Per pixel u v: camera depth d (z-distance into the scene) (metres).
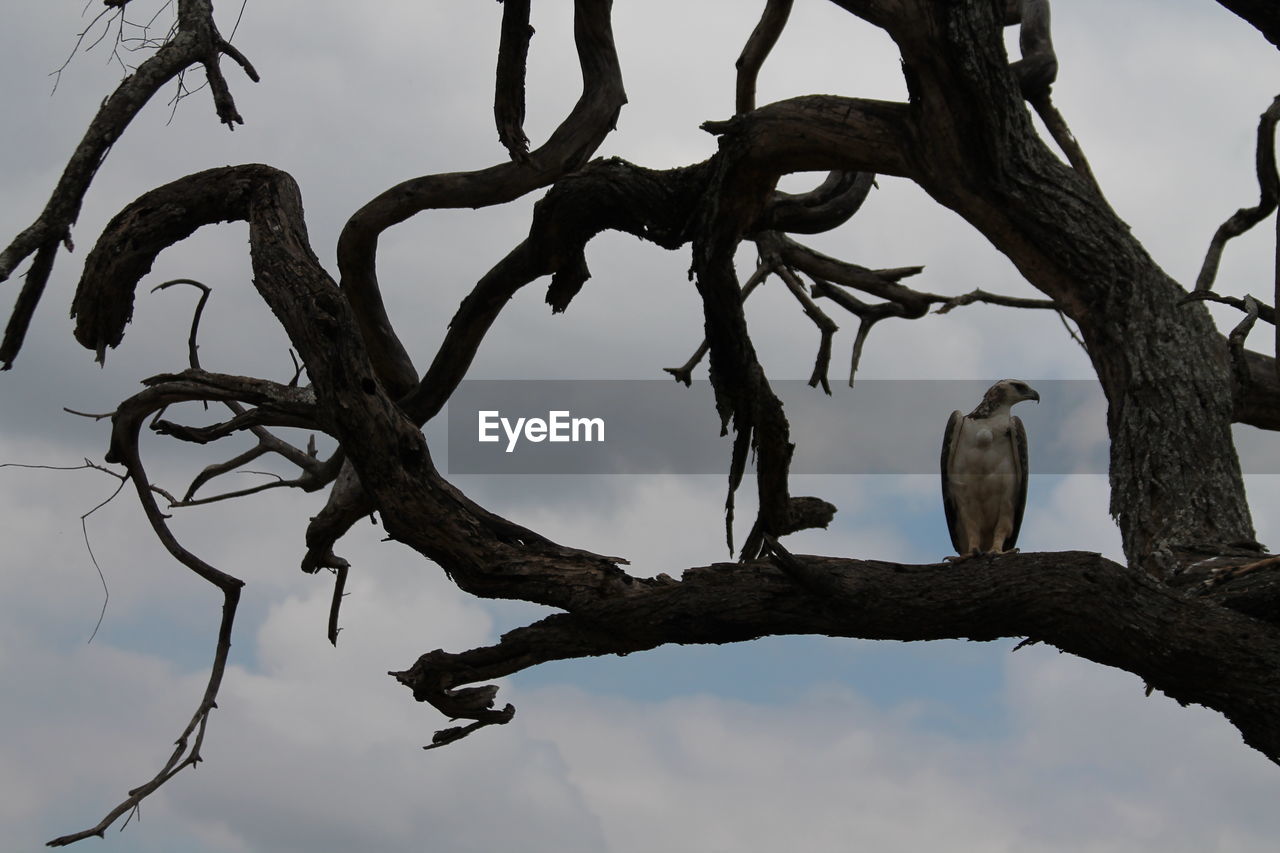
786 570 6.08
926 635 6.22
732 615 6.34
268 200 7.92
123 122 7.86
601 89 9.29
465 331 9.80
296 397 7.96
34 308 8.20
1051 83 9.42
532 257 9.22
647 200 8.62
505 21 7.66
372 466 6.91
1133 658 6.00
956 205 7.83
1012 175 7.61
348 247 9.61
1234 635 5.90
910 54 7.25
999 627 6.09
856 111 7.80
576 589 6.70
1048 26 9.45
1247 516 7.21
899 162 7.77
